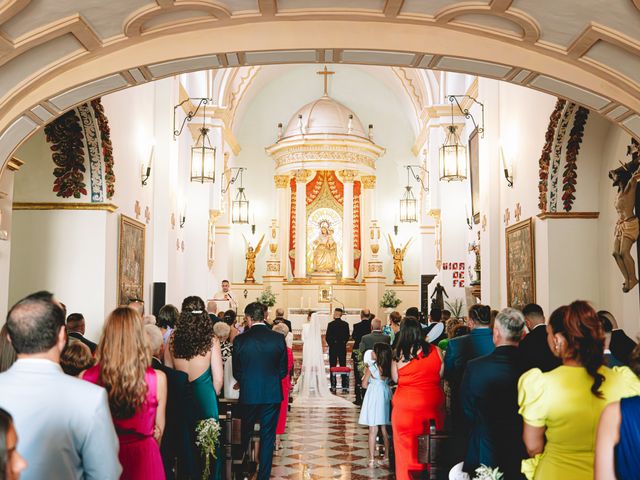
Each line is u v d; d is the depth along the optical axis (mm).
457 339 6441
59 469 2822
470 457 4871
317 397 14078
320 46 7500
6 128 6785
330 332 15719
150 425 3889
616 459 2439
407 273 29016
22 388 2840
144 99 13148
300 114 28516
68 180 10250
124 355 3756
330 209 30156
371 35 7520
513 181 12523
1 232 7152
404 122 29688
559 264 10516
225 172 24703
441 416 6535
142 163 12984
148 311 13836
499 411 4664
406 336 6520
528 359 4852
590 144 10359
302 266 28625
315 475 7930
